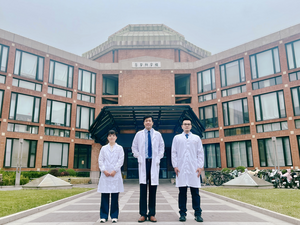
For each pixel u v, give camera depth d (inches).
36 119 915.4
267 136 872.9
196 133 866.1
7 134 827.4
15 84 876.0
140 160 200.7
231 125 978.7
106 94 1146.0
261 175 621.3
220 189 490.0
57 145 960.3
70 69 1045.8
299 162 788.0
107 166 199.5
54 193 406.9
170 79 1109.7
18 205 261.4
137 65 1118.4
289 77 849.5
